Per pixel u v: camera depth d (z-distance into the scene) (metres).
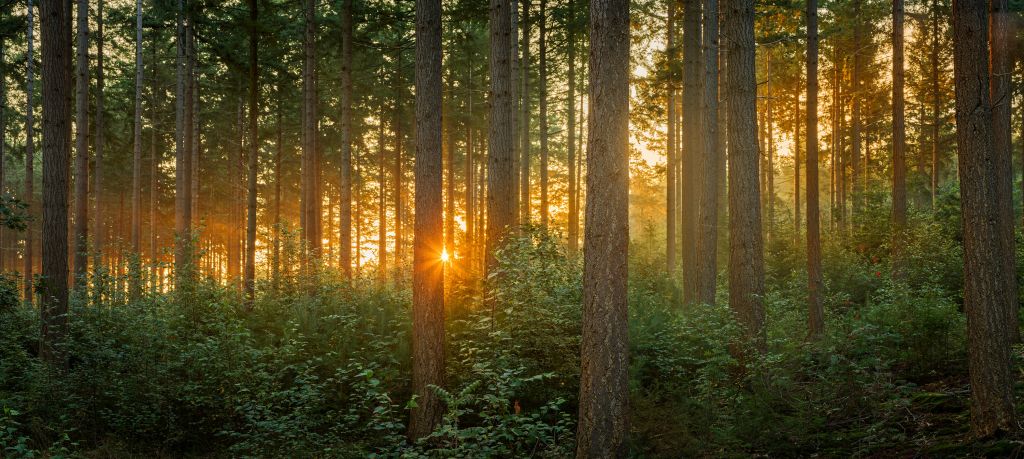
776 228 25.70
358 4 21.98
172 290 12.66
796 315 14.03
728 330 9.89
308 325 11.73
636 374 9.12
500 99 12.73
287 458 8.58
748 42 10.77
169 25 24.89
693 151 17.14
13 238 49.00
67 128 11.77
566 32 24.91
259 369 10.52
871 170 31.77
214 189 41.25
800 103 34.50
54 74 11.62
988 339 6.42
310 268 15.09
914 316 10.37
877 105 32.34
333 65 30.75
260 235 17.03
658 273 20.03
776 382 8.35
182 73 23.14
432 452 8.39
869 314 12.23
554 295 10.79
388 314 12.39
